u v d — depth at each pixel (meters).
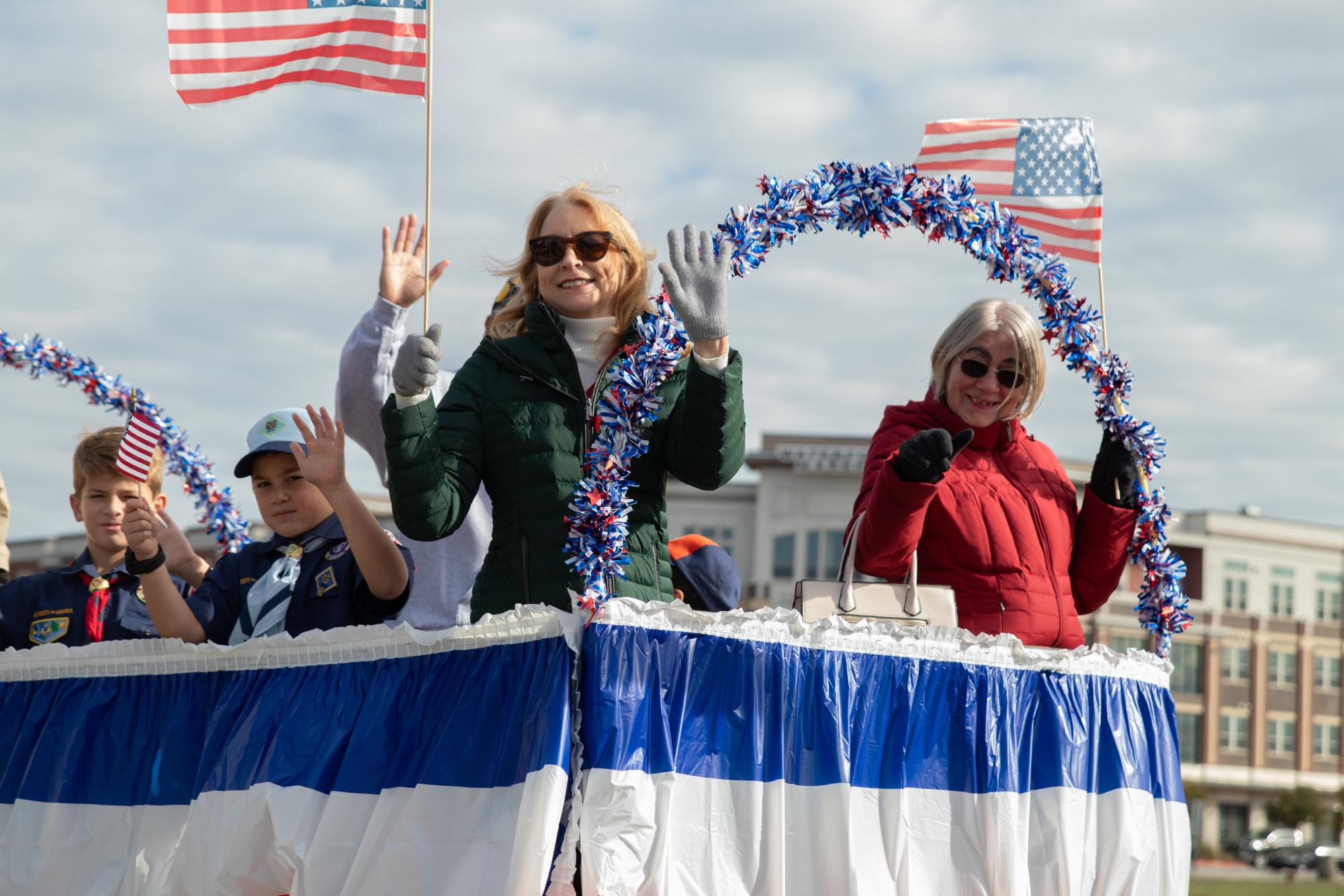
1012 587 5.48
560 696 4.24
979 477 5.64
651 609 4.42
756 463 69.44
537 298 5.25
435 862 4.34
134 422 5.46
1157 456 5.89
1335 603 82.56
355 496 4.96
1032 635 5.46
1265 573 81.44
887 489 5.04
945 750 4.98
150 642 5.20
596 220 5.10
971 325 5.62
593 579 4.41
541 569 4.70
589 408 4.89
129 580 6.39
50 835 5.18
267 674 4.95
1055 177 6.89
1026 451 5.85
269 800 4.59
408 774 4.50
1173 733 5.66
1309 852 65.94
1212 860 71.94
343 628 4.74
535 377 4.89
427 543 6.11
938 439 4.94
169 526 6.57
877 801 4.82
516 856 4.09
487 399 4.90
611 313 5.12
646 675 4.39
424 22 5.80
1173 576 5.96
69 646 6.09
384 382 6.25
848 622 4.84
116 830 5.13
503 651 4.47
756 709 4.55
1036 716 5.21
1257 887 39.25
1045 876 5.07
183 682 5.15
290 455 5.62
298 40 5.83
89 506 6.36
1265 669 80.44
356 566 5.45
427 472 4.55
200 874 4.73
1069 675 5.31
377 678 4.68
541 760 4.16
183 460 7.47
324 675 4.79
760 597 68.56
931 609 5.17
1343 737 81.44
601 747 4.23
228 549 7.54
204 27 5.82
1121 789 5.29
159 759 5.05
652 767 4.32
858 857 4.73
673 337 4.65
